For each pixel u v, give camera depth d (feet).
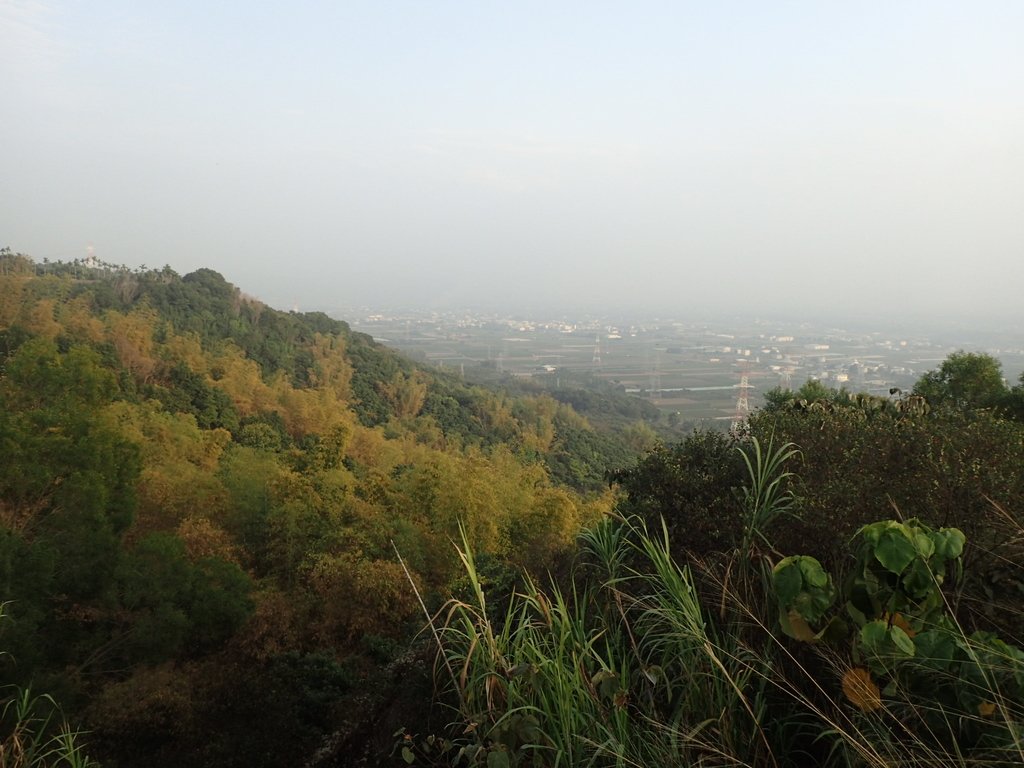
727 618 7.81
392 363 214.69
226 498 59.00
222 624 36.60
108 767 24.99
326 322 247.09
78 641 32.14
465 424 175.52
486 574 24.34
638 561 10.31
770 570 7.37
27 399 38.83
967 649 5.36
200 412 115.03
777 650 7.00
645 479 12.21
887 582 6.07
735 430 12.36
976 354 35.96
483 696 7.55
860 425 10.82
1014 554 7.48
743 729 6.46
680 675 6.94
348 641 42.93
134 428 76.07
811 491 9.03
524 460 129.18
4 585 28.99
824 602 6.07
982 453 9.22
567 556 12.76
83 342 124.26
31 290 158.92
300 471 68.90
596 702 6.75
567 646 7.55
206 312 193.06
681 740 6.15
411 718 9.15
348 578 45.16
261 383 147.02
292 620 41.68
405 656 11.05
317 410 137.59
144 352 136.26
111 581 33.42
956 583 7.11
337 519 54.44
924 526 6.31
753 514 8.41
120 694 29.07
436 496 55.21
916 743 5.33
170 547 37.01
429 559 52.65
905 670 5.81
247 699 27.71
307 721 23.52
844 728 6.15
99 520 34.32
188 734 26.58
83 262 214.69
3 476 32.58
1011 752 4.92
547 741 6.75
